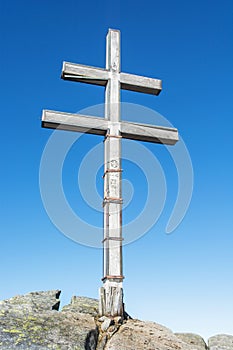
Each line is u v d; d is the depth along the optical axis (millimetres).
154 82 12984
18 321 9680
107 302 10711
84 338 9375
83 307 11320
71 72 12312
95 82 12695
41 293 12031
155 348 9664
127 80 12742
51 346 9016
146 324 10875
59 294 12242
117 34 13125
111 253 11023
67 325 9820
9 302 11234
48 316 10133
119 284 10859
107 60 13031
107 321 10312
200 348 10227
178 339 10406
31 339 9133
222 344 11297
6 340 9031
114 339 9812
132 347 9555
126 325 10523
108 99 12406
